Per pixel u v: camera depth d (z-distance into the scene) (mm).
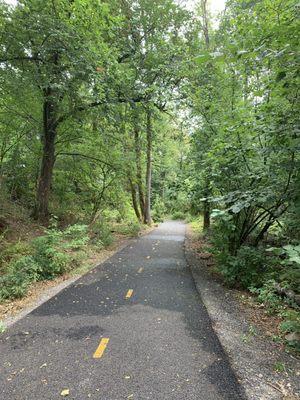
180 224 25594
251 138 6184
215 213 5691
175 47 12328
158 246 12250
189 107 11094
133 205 21562
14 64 8688
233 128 5980
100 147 13914
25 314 4930
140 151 18109
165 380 3141
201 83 10609
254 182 6285
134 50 12109
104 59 8617
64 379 3152
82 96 9289
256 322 4707
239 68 5742
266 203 5758
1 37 8000
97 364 3438
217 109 8773
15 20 7730
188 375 3230
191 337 4121
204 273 7789
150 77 12539
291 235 6215
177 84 12414
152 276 7395
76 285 6566
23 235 9984
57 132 13039
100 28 8609
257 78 6453
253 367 3398
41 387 3023
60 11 8219
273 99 5219
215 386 3047
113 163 14352
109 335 4172
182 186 9852
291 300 5184
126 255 10164
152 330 4336
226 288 6441
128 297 5797
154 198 32844
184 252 10930
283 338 4133
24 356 3613
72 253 8773
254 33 4008
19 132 12891
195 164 9656
